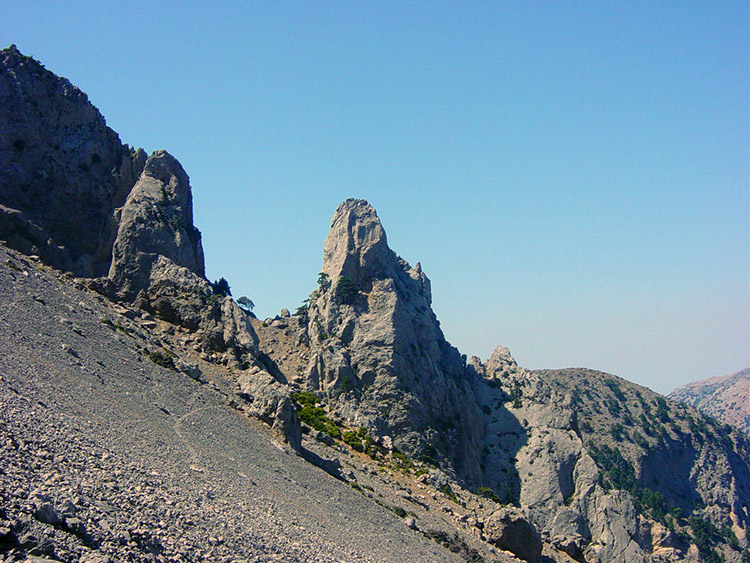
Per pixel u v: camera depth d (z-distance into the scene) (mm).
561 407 117125
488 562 70062
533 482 107375
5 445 33406
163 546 32031
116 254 94500
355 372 105250
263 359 96188
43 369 50719
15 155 97438
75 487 32750
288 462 65625
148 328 85750
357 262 115500
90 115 107250
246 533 40812
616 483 183500
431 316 122938
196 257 105375
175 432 55094
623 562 100125
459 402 112062
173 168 107562
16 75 99812
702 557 156125
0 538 24578
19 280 69438
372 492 73938
